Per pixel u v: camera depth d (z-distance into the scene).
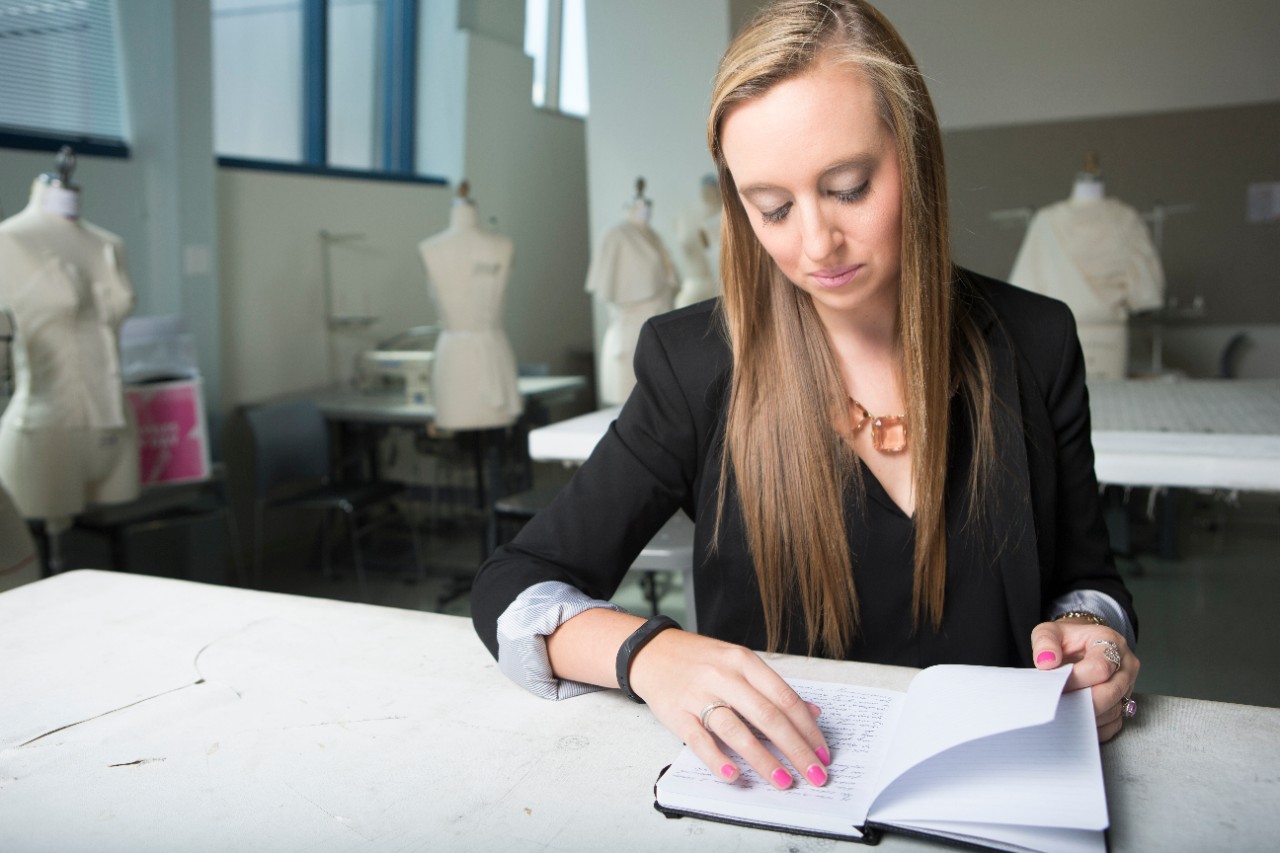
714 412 0.99
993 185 5.61
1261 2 5.08
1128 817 0.63
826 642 0.99
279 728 0.82
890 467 0.95
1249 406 2.38
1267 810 0.63
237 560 4.43
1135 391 2.76
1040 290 4.18
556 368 7.52
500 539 3.28
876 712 0.78
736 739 0.69
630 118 4.72
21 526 1.97
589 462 1.02
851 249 0.76
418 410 4.55
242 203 4.83
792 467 0.93
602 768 0.73
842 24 0.73
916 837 0.62
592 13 4.72
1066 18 5.38
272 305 5.02
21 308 3.01
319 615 1.09
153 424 3.58
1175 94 5.27
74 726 0.84
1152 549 4.23
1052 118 5.47
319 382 5.35
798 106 0.71
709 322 1.00
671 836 0.64
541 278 7.30
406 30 6.17
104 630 1.07
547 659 0.85
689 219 4.52
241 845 0.65
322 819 0.68
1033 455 0.93
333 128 6.01
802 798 0.65
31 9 3.81
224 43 5.29
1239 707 0.79
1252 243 5.21
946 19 5.57
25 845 0.66
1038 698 0.66
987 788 0.64
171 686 0.91
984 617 0.95
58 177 3.12
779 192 0.75
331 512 5.10
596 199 4.82
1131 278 4.05
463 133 6.29
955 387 0.92
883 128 0.73
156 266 4.29
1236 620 3.41
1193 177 5.27
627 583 3.98
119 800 0.71
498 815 0.67
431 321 6.18
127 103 4.17
